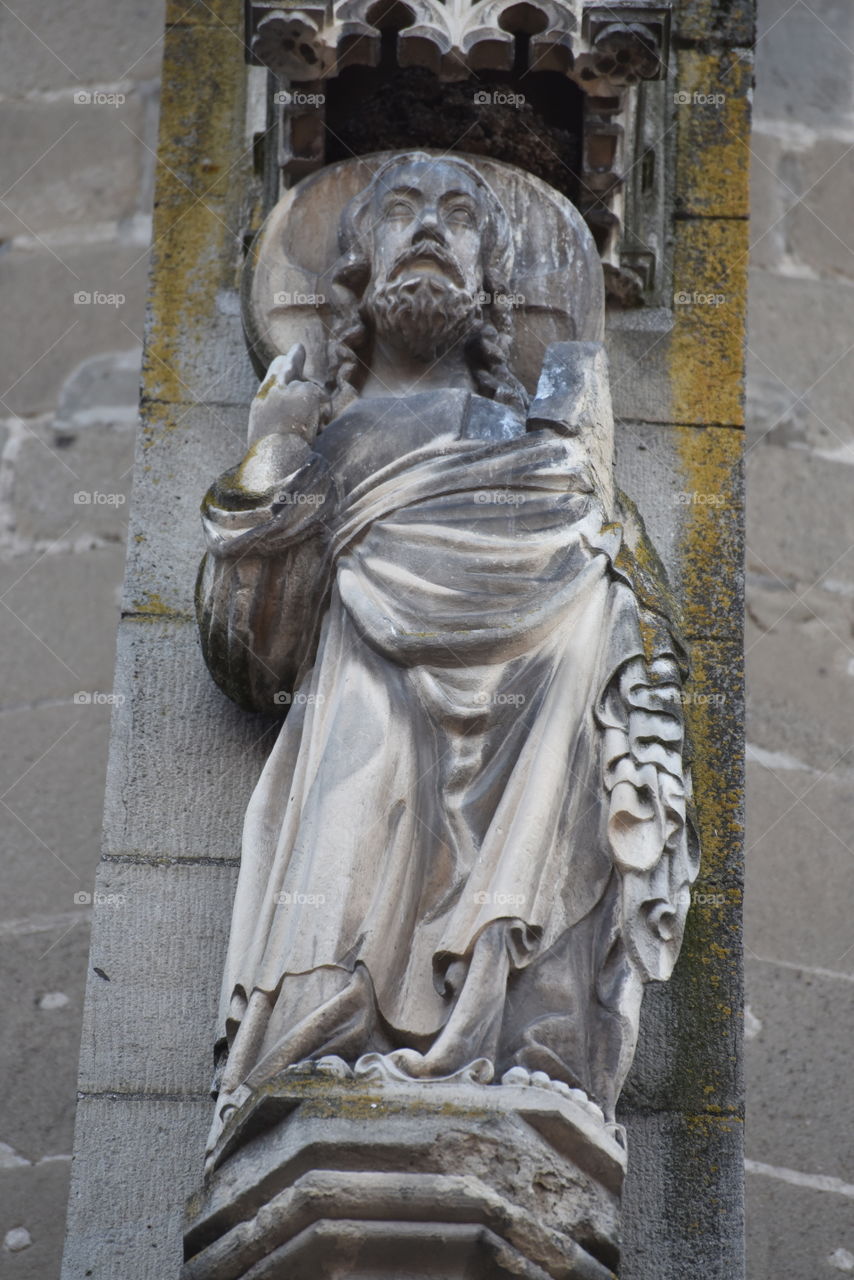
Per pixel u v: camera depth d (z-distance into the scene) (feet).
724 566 22.43
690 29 25.14
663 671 20.01
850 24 30.96
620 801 19.25
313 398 21.31
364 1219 17.47
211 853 20.98
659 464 22.93
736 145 24.63
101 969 20.53
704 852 21.02
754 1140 24.23
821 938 25.49
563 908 19.07
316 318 22.63
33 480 28.19
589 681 19.70
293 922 18.85
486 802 19.30
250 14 23.16
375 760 19.33
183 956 20.59
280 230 23.02
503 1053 18.39
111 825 21.08
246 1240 17.63
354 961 18.57
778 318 29.17
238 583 20.49
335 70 23.35
